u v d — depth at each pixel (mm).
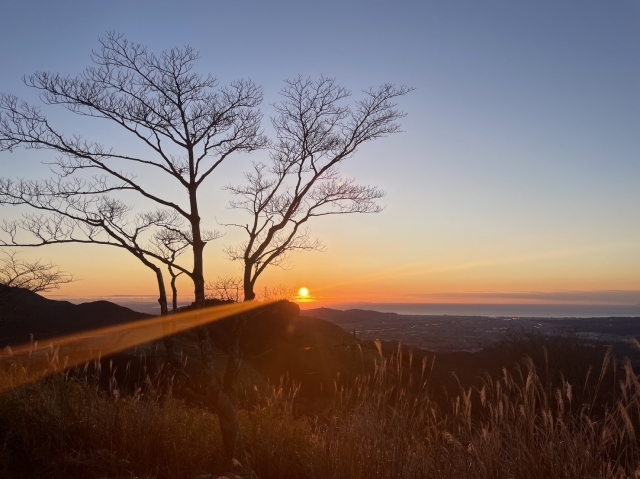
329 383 13117
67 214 7363
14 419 6449
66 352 11117
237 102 8023
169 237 9055
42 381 7480
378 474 5441
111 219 7887
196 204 7801
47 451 5980
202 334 7359
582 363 12133
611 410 4641
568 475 4746
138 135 7723
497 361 13734
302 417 7914
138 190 7672
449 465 5320
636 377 4309
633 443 4461
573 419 4973
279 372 15062
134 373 10367
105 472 5887
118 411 7016
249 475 6004
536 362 12867
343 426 6082
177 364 7398
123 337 13656
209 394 6984
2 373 7676
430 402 5988
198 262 7621
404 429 5605
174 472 6105
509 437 5188
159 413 7137
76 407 7148
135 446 6379
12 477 5668
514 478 4973
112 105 7496
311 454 6230
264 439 6645
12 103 7273
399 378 6293
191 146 7789
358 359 13859
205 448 6820
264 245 8164
